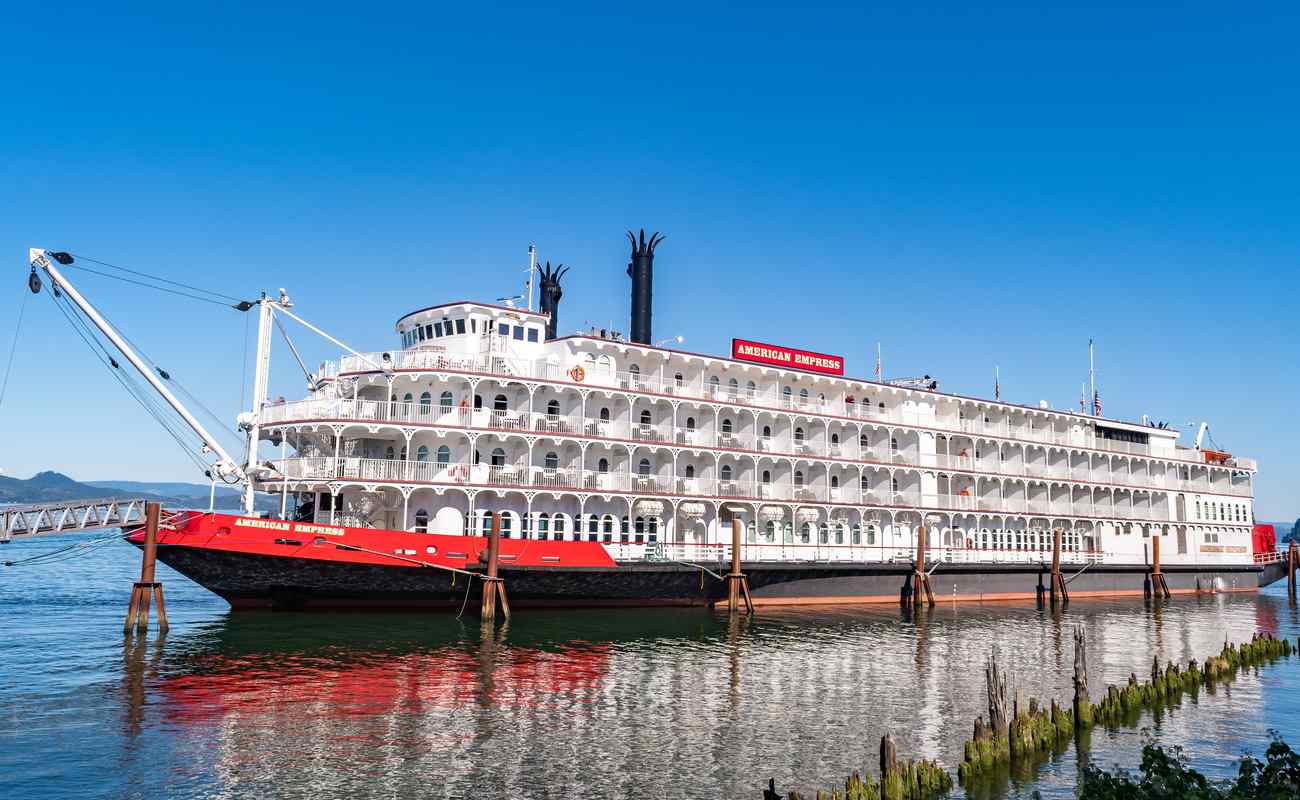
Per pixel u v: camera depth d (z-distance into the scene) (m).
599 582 48.69
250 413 44.62
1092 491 75.75
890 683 34.22
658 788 21.80
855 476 63.03
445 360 48.62
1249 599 75.69
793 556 58.28
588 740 25.44
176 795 20.53
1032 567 66.50
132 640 37.16
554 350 53.31
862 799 19.31
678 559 51.84
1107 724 28.38
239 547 40.62
